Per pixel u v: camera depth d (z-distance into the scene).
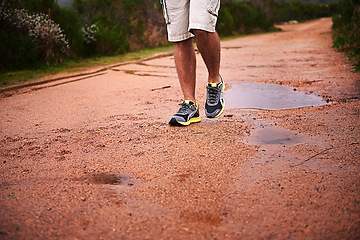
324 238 1.06
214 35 2.21
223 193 1.38
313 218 1.17
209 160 1.73
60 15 7.38
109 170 1.65
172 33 2.31
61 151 1.93
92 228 1.15
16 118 2.72
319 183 1.42
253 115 2.63
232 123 2.41
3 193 1.42
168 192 1.40
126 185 1.48
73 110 2.96
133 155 1.84
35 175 1.61
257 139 2.05
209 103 2.38
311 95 3.28
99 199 1.36
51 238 1.09
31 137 2.21
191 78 2.40
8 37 5.76
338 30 10.85
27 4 6.93
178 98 3.34
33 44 5.99
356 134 2.04
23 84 4.25
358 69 4.56
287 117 2.52
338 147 1.84
